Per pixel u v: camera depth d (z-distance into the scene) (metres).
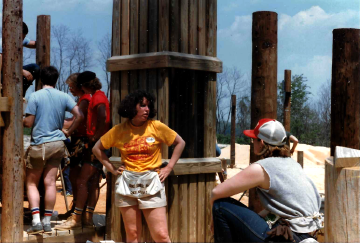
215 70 5.21
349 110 5.63
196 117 5.12
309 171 14.16
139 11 5.09
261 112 5.41
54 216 5.86
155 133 4.36
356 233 2.58
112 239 5.20
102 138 4.42
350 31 5.62
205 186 5.20
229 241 3.41
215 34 5.30
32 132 5.04
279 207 3.33
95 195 5.42
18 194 4.61
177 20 4.93
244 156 18.11
